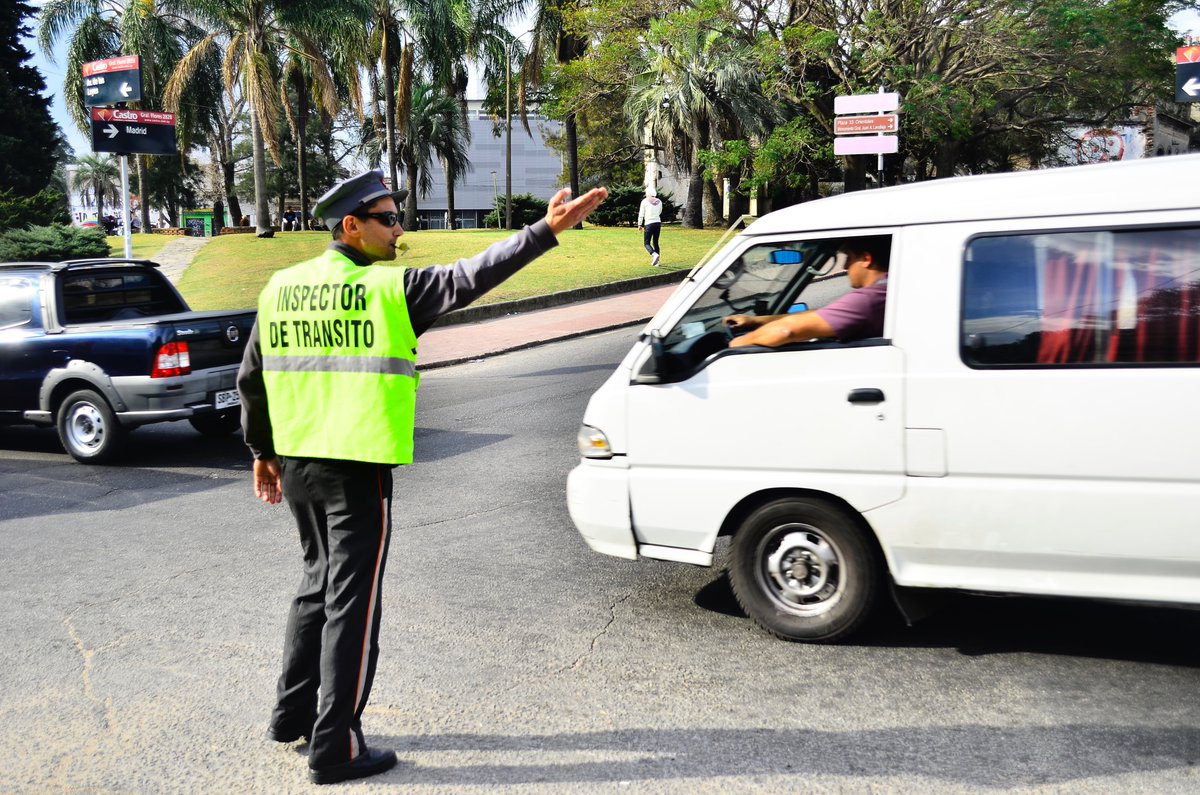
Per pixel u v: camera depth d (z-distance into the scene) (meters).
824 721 3.69
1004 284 3.97
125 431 8.98
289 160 63.81
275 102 33.00
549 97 41.81
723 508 4.42
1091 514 3.85
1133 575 3.85
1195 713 3.63
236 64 32.78
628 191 44.28
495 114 44.78
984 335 3.98
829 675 4.07
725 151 31.61
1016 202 3.99
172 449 9.66
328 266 3.33
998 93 31.25
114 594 5.41
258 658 4.49
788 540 4.38
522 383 12.26
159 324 8.72
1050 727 3.57
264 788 3.37
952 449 4.02
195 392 8.86
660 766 3.40
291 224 56.19
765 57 29.19
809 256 4.38
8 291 9.31
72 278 9.31
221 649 4.59
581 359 13.96
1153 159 3.90
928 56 29.39
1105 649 4.25
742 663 4.23
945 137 31.33
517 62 39.81
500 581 5.38
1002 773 3.27
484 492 7.32
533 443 8.92
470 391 11.92
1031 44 27.36
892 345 4.11
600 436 4.67
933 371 4.05
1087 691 3.85
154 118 15.69
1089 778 3.22
